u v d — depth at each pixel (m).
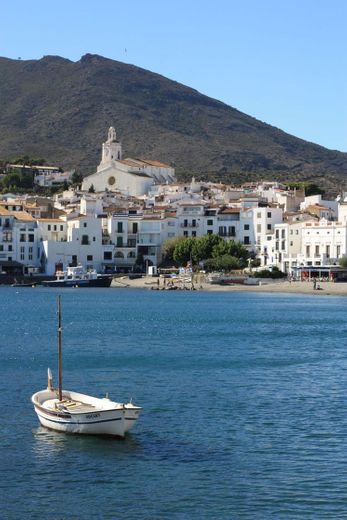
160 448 61.12
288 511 49.59
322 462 58.06
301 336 132.88
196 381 86.94
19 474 55.34
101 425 63.25
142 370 94.00
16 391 80.56
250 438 63.81
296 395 79.75
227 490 52.75
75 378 88.31
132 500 51.16
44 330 139.12
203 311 184.75
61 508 49.94
